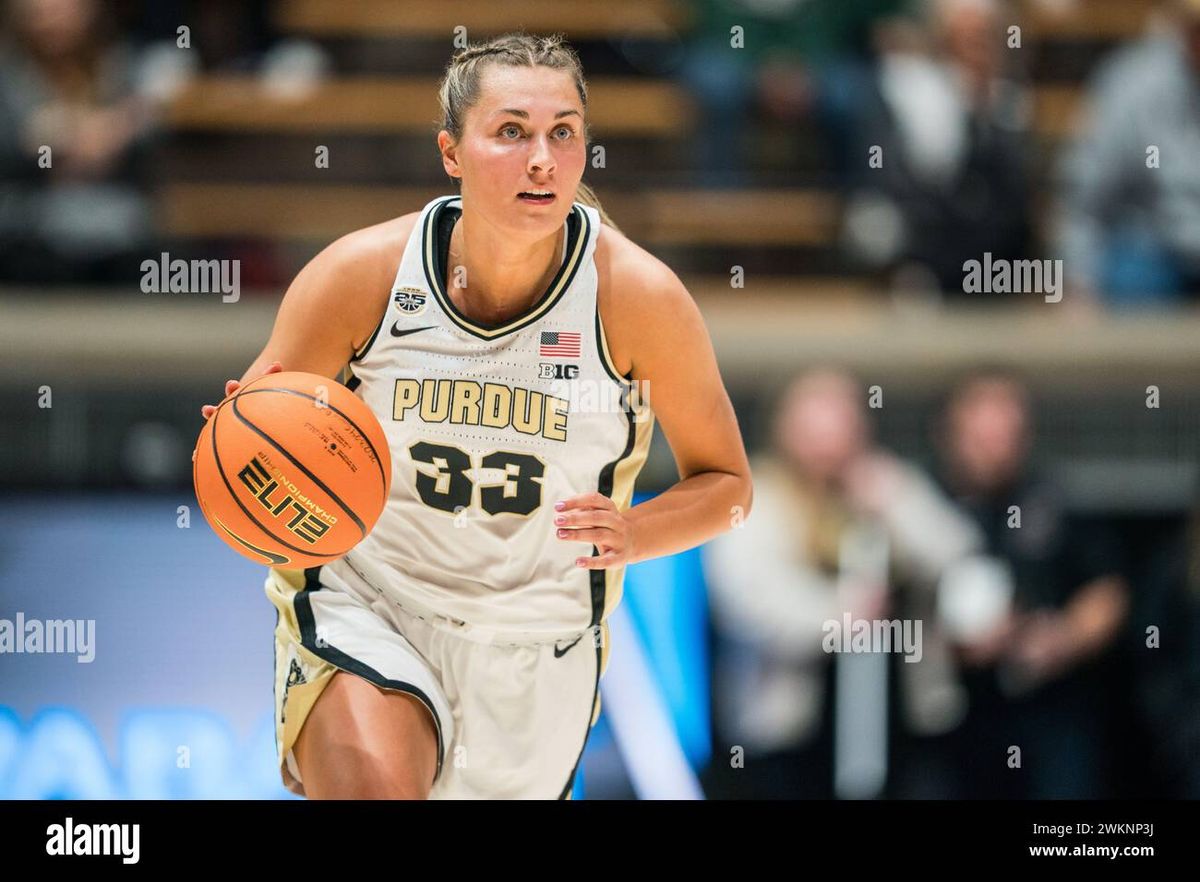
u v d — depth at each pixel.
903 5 21.33
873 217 19.06
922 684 15.44
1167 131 18.97
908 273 18.83
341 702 7.62
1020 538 15.91
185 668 14.97
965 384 16.36
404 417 7.90
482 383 7.87
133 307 17.53
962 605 15.55
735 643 15.41
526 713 8.30
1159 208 19.02
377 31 22.42
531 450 7.89
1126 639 16.12
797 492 15.73
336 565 8.19
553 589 8.13
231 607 15.12
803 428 15.74
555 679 8.33
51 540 15.62
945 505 16.02
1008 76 19.73
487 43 7.76
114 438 16.34
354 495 7.48
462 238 7.89
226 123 21.53
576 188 7.75
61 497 15.98
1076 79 23.53
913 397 17.03
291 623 8.05
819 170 20.95
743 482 8.41
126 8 20.86
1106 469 16.97
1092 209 19.27
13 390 16.27
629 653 15.15
